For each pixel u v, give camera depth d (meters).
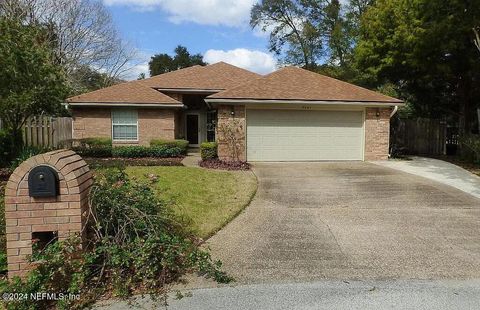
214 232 6.23
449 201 8.41
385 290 4.18
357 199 8.59
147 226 4.65
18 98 9.91
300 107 14.54
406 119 19.58
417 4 14.20
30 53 10.16
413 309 3.76
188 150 19.66
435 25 14.05
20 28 10.59
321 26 34.25
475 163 14.24
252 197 8.68
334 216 7.25
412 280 4.45
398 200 8.49
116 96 17.86
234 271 4.72
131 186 5.39
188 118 20.86
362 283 4.38
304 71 16.67
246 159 14.55
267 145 14.59
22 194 4.05
